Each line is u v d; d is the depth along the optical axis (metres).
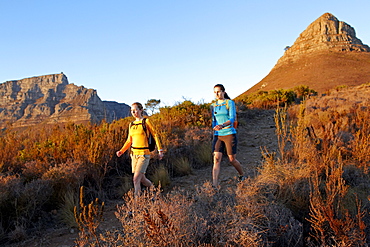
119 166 6.06
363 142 5.32
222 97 5.02
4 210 4.00
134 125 4.60
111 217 4.17
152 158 6.15
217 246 2.92
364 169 4.64
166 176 5.47
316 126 7.27
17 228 3.73
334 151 5.21
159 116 9.99
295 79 118.00
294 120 10.57
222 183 5.13
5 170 5.66
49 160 5.80
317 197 3.48
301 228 3.30
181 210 3.11
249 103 20.77
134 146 4.53
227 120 4.88
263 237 3.06
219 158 4.94
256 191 3.64
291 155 5.73
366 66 115.88
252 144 8.31
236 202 3.53
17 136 7.73
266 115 14.99
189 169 6.10
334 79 102.38
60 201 4.57
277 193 4.04
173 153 6.52
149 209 3.16
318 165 4.56
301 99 22.72
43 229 3.97
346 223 2.97
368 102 8.75
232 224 3.06
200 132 8.07
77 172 4.84
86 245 3.29
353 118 7.21
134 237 2.91
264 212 3.37
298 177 4.20
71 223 3.95
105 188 5.31
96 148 5.26
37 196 4.21
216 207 3.37
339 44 147.50
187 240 2.87
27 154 6.00
